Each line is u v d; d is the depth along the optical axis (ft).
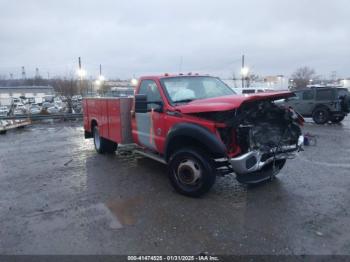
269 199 14.23
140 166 21.01
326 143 28.66
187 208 13.34
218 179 17.31
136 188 16.24
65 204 14.24
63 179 18.31
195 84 17.63
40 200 14.85
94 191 15.96
